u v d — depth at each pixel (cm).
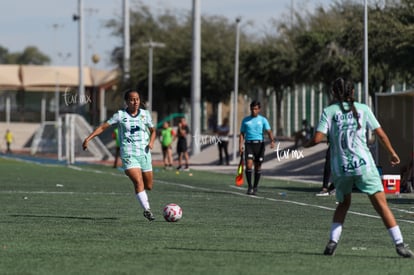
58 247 2102
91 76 15762
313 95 11281
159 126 11294
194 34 9256
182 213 3045
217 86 12300
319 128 1973
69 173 6253
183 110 13025
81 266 1816
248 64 10750
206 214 3033
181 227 2569
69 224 2630
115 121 2728
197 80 9288
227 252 2031
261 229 2552
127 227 2552
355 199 3812
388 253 2056
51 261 1881
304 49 9344
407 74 7744
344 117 1959
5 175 5841
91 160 9394
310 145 1983
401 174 4369
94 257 1941
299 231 2512
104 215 2933
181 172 6650
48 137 12494
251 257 1955
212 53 12300
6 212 3025
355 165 1947
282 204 3541
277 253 2025
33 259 1908
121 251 2038
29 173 6194
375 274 1753
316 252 2052
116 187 4556
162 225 2617
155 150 10888
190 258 1931
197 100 9288
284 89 11056
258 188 4638
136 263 1858
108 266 1817
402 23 7456
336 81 1981
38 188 4419
